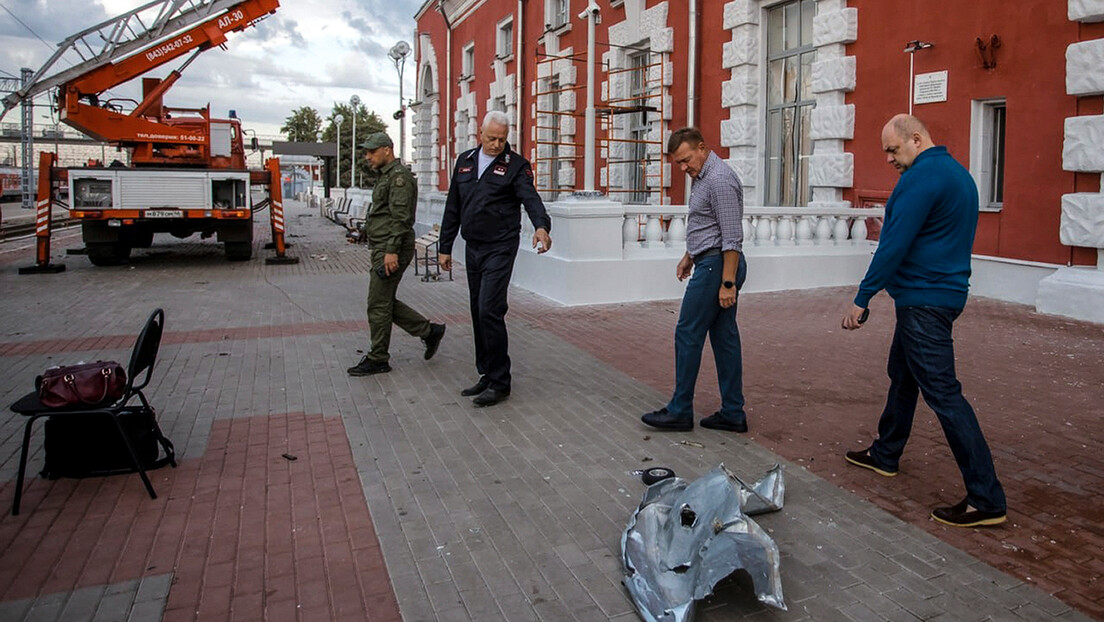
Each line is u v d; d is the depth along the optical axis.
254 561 3.64
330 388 6.48
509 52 24.70
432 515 4.11
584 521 4.02
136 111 16.36
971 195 3.96
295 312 10.14
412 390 6.41
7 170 48.75
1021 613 3.15
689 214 5.27
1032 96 9.66
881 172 11.55
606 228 10.34
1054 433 5.21
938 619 3.12
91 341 8.43
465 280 13.19
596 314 9.60
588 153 11.84
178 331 8.89
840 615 3.16
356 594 3.36
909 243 3.92
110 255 15.45
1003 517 3.88
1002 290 10.27
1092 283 8.87
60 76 15.78
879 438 4.60
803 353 7.48
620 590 3.37
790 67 13.45
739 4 13.67
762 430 5.37
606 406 5.94
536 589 3.38
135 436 4.62
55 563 3.63
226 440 5.26
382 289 6.79
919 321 3.96
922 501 4.21
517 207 6.00
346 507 4.21
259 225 29.09
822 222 11.58
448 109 30.50
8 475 4.68
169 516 4.12
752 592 3.34
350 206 28.27
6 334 8.81
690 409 5.34
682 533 3.42
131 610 3.24
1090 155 8.98
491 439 5.24
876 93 11.58
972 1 10.21
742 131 13.88
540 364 7.21
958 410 3.89
